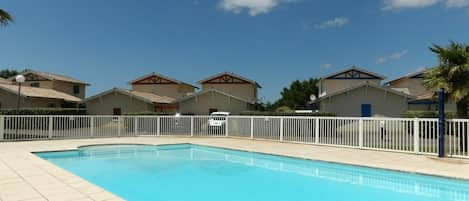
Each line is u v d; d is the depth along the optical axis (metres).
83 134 19.41
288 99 71.44
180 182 9.68
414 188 8.84
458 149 11.73
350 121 14.95
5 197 6.61
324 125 15.91
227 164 12.57
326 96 30.08
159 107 38.25
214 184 9.47
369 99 29.70
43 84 41.72
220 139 19.45
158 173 10.90
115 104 35.09
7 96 32.47
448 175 8.86
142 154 15.14
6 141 17.12
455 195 8.10
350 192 8.51
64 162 12.84
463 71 12.78
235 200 7.91
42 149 14.19
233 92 43.91
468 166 10.19
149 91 46.66
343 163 11.05
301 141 16.81
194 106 34.03
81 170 11.32
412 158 11.83
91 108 35.19
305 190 8.75
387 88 28.95
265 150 14.38
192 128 20.92
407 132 13.23
